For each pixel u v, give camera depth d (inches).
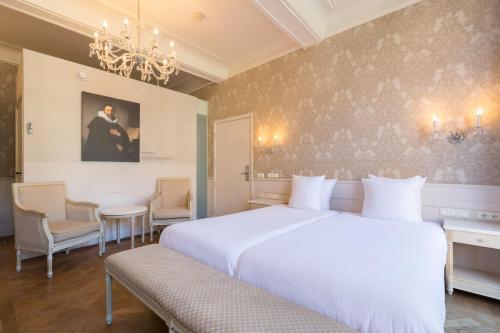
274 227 79.4
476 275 84.4
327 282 43.3
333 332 35.9
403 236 68.9
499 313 72.2
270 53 156.2
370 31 114.9
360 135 118.1
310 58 136.8
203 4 116.1
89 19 117.2
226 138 187.0
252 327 37.3
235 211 180.9
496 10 86.3
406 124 104.9
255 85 165.8
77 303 76.6
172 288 49.6
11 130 155.8
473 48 90.4
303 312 41.3
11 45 146.8
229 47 155.9
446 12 95.9
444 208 95.2
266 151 159.3
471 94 90.7
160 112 167.9
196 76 190.4
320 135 132.7
